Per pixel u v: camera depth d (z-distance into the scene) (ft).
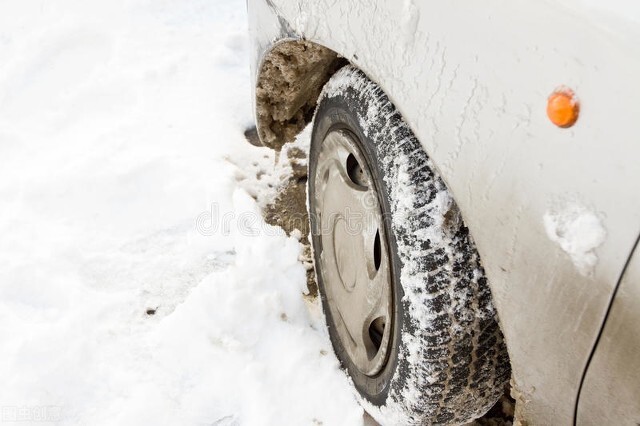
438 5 4.27
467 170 4.17
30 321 7.62
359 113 5.63
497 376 5.27
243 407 6.88
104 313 7.71
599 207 3.41
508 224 3.95
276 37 6.43
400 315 5.23
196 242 8.57
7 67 11.35
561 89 3.52
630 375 3.42
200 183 9.20
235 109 10.71
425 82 4.42
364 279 6.06
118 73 11.28
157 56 11.70
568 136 3.51
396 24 4.63
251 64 7.46
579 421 3.84
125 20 12.39
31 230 8.63
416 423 5.65
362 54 5.06
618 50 3.29
